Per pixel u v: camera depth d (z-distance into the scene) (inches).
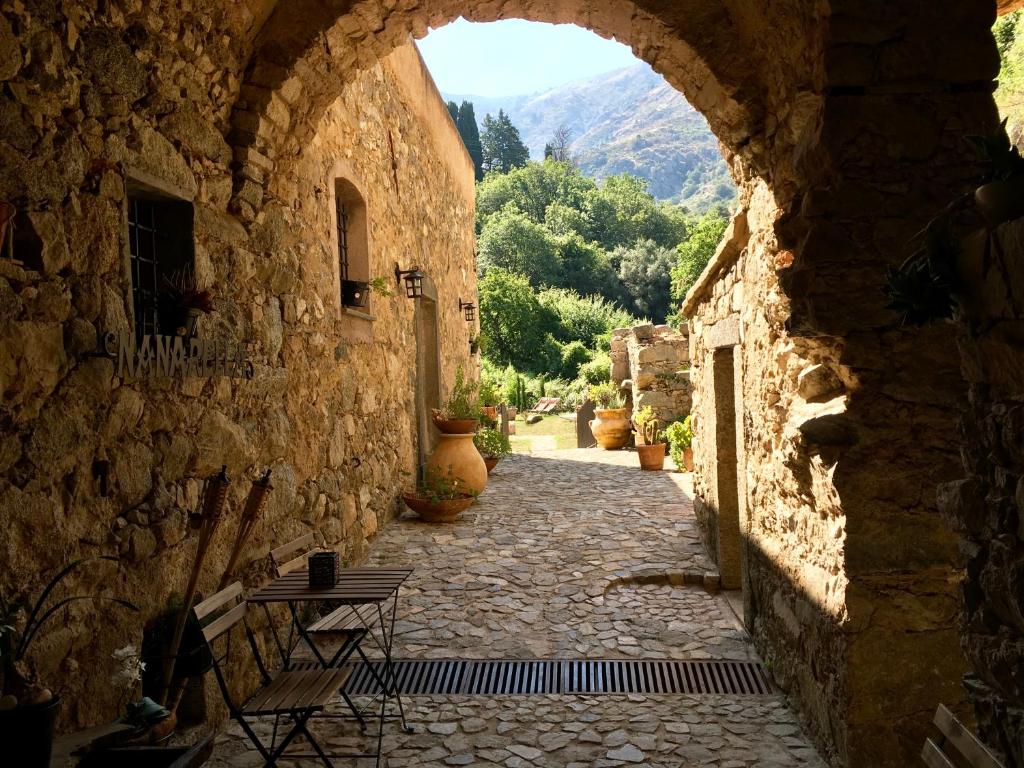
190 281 138.4
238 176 160.9
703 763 127.1
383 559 245.1
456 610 201.5
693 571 229.5
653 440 458.0
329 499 215.8
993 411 63.6
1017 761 61.9
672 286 1510.8
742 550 190.7
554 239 1777.8
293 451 189.0
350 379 241.4
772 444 155.9
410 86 349.4
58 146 102.3
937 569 117.6
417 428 345.7
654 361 485.4
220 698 140.6
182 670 132.1
